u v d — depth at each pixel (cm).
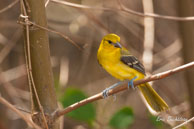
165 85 1397
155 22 1478
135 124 1373
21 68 1281
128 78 930
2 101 445
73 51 1462
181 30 1173
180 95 1431
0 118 1164
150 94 862
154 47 1412
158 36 1482
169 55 1359
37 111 586
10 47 1255
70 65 1462
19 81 1289
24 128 1222
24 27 566
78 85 1422
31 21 569
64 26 1420
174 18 930
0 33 1284
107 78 1434
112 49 908
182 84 1455
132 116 870
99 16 1358
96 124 904
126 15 1359
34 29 567
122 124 859
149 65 1090
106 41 918
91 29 1428
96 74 1451
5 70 1323
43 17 578
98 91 1410
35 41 571
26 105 1244
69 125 1300
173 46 1380
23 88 1286
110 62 912
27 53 573
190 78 1138
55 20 1423
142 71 926
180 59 1317
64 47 1459
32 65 578
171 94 1328
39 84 581
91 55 1449
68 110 589
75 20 1380
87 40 1354
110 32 1304
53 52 1452
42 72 580
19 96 1171
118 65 909
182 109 1190
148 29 1145
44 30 580
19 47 1354
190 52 1149
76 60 1476
